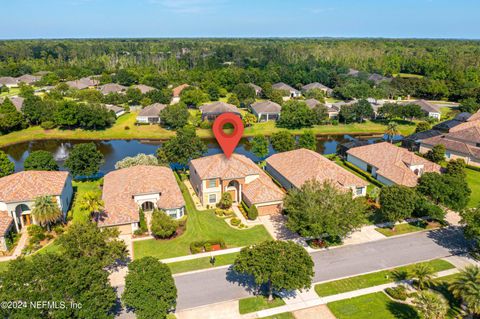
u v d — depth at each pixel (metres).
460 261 47.44
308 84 176.12
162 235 51.59
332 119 124.19
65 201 58.81
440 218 54.22
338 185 61.53
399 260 47.56
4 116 105.25
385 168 72.00
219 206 61.91
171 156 73.81
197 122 114.81
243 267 37.91
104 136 109.25
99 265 36.12
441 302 36.12
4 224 49.75
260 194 58.94
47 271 32.44
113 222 51.97
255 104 131.50
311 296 40.81
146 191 57.69
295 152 73.31
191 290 41.62
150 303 33.84
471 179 75.69
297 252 38.47
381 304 39.59
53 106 116.12
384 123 123.75
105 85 157.88
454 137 91.62
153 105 122.75
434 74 185.00
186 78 182.12
